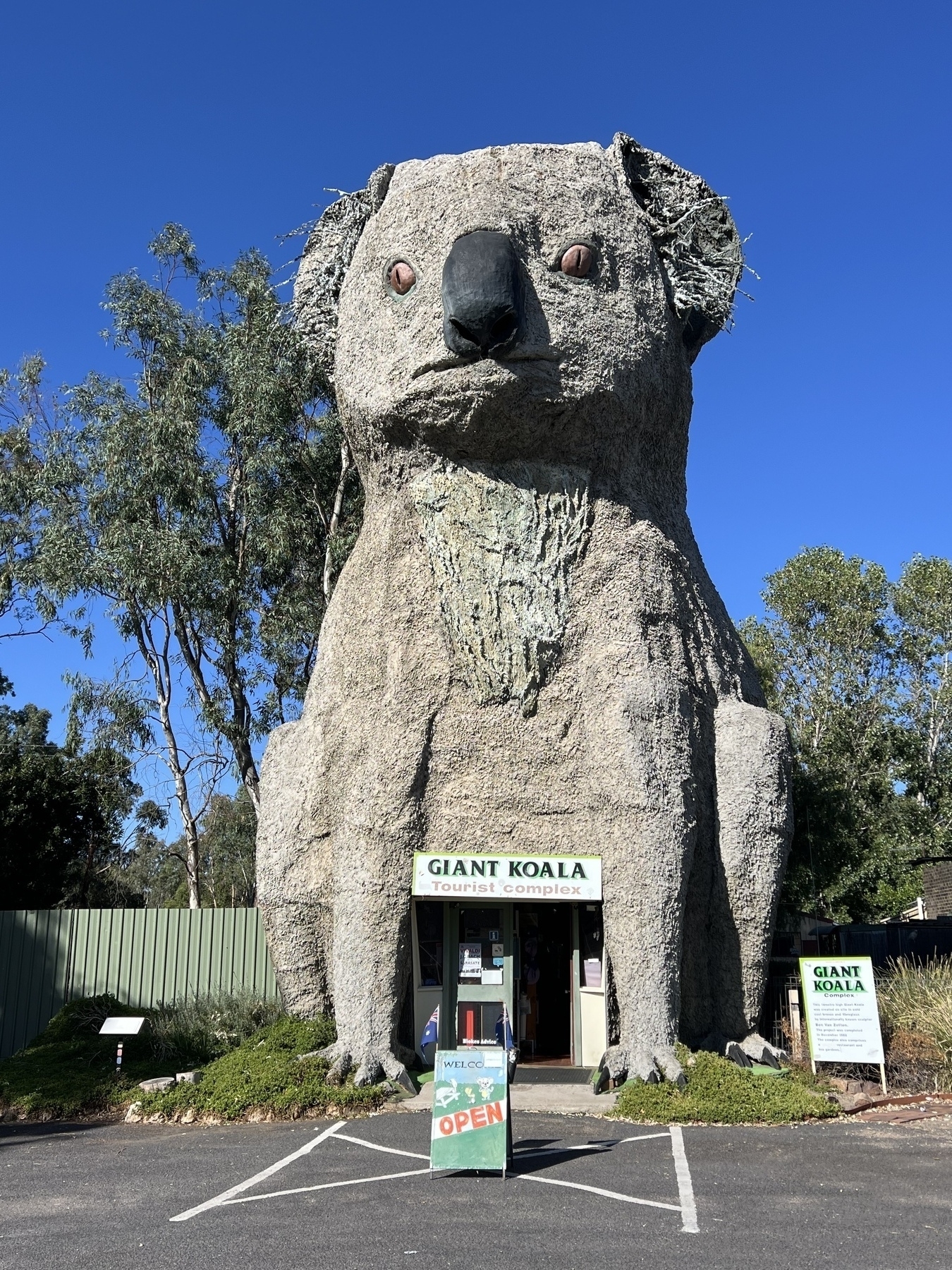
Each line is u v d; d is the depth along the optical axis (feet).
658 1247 17.29
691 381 38.22
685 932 33.37
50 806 84.38
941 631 100.58
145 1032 40.57
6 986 46.70
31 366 82.28
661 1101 28.22
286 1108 29.89
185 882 131.95
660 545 34.81
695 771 33.35
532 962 37.86
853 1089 31.32
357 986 32.73
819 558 102.17
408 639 34.22
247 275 68.95
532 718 33.55
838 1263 16.53
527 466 33.99
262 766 38.19
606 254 33.83
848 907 76.38
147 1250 17.65
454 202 33.50
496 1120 21.89
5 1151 27.27
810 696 96.99
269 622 66.59
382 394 33.94
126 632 67.46
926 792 93.86
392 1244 17.60
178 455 65.21
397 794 33.32
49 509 68.23
